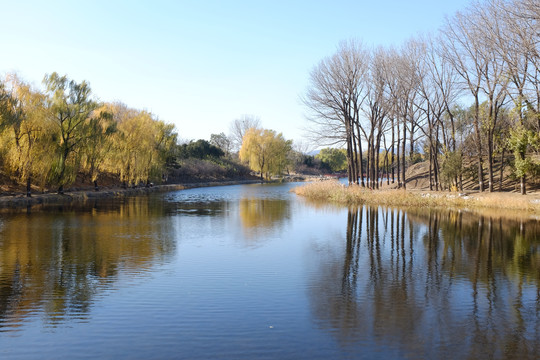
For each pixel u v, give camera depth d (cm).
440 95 3594
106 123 3688
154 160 4781
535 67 2434
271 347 639
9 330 698
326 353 621
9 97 2678
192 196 3950
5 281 989
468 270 1139
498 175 3741
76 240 1528
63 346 637
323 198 3631
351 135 3869
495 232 1784
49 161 2894
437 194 3123
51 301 848
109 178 4619
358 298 888
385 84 3662
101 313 780
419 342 666
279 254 1329
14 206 2598
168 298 872
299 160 10562
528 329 724
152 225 1945
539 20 2141
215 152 8438
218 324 730
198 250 1378
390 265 1194
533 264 1208
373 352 627
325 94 3800
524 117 2881
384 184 4900
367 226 1964
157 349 629
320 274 1085
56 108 2955
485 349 644
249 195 4125
